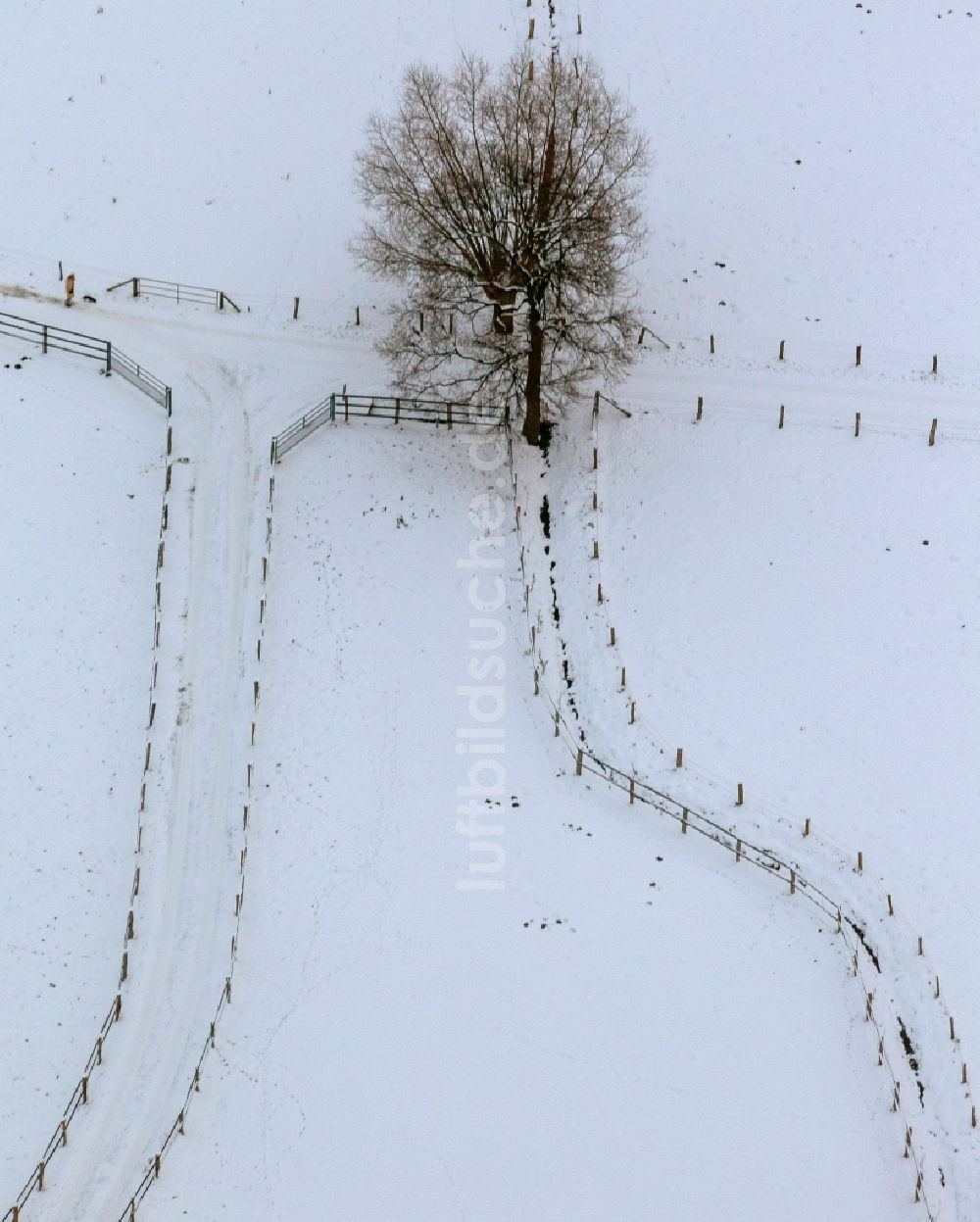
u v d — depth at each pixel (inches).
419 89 2314.2
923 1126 1779.0
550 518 2292.1
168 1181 1713.8
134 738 2014.0
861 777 2021.4
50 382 2317.9
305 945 1876.2
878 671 2103.8
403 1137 1743.4
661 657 2134.6
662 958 1878.7
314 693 2070.6
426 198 2224.4
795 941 1903.3
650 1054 1806.1
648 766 2042.3
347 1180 1715.1
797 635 2139.5
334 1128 1747.0
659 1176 1728.6
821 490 2272.4
